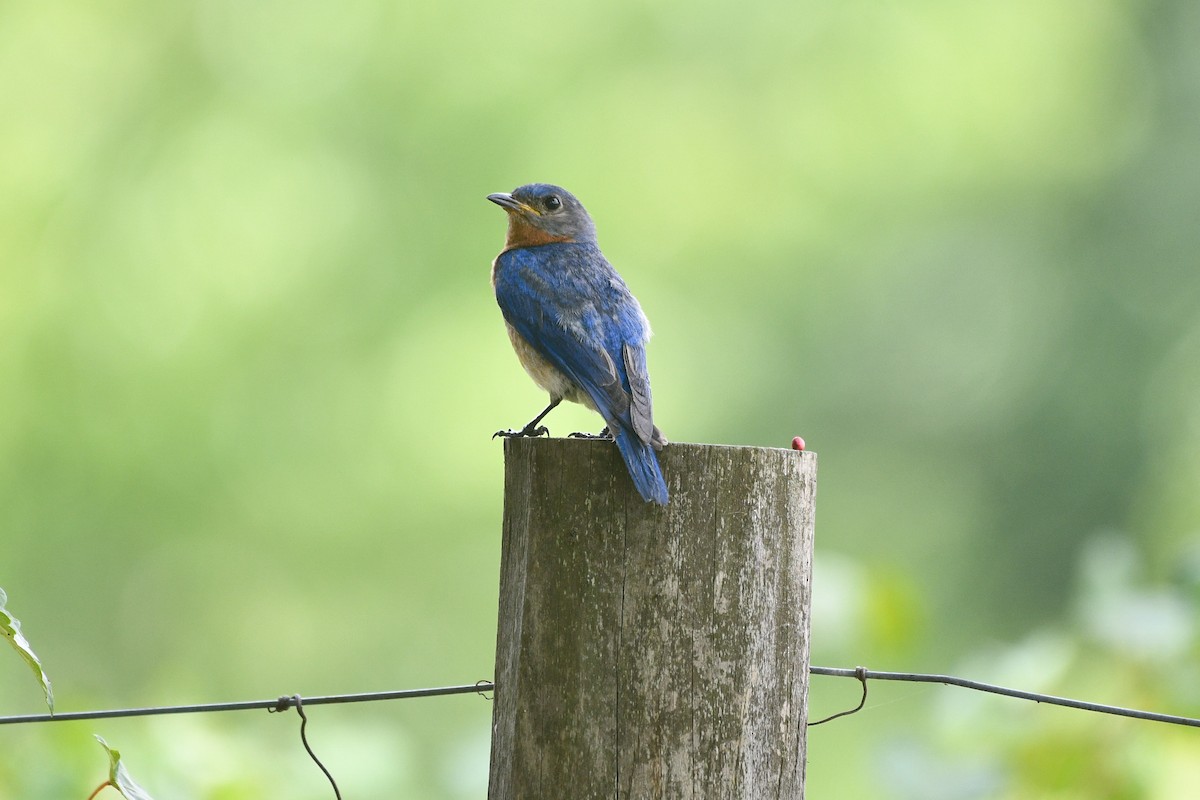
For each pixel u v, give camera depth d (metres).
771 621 4.83
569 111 17.28
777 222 17.91
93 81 16.81
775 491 4.85
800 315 17.92
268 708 5.68
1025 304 18.00
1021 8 18.23
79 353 16.45
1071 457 17.45
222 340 16.59
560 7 17.36
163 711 5.68
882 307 18.12
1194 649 6.29
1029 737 6.40
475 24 17.17
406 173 17.00
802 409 17.91
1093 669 6.57
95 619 16.48
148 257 16.62
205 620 16.72
